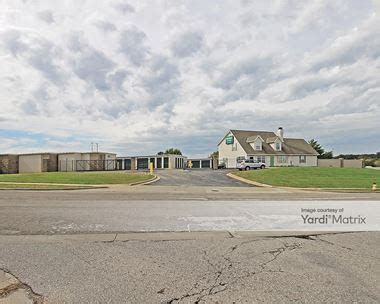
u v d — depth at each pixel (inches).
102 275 179.6
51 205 473.7
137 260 207.3
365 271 186.9
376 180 1068.5
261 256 216.8
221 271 186.4
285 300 147.6
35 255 218.1
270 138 2295.8
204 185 959.6
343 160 2410.2
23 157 1971.0
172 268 191.6
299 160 2316.7
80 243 251.1
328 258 213.0
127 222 339.6
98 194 662.5
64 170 2027.6
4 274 181.0
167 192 719.7
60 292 156.6
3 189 785.6
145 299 148.7
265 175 1224.2
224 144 2406.5
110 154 2223.2
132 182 1007.0
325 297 150.9
